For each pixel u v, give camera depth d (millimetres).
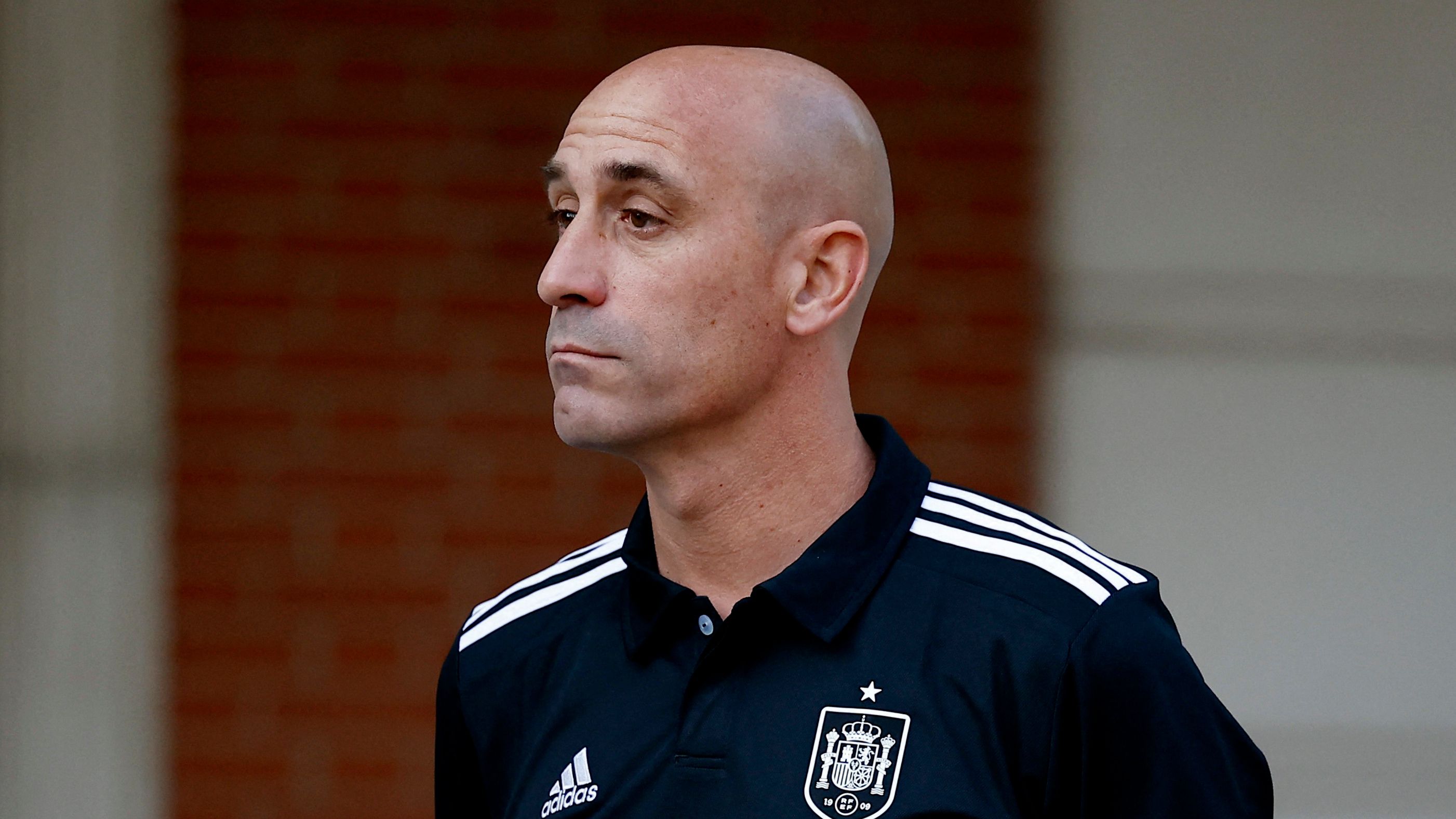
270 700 14938
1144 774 5203
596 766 5566
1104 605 5320
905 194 14680
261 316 14953
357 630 14953
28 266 14836
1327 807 14594
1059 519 14586
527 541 14969
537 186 14992
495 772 6168
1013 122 14648
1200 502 14555
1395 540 14508
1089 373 14578
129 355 14906
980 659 5254
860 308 5816
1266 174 14422
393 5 14938
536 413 15000
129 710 14938
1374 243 14414
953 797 5035
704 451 5566
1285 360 14508
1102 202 14539
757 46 14805
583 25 14914
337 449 14984
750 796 5211
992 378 14641
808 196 5559
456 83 14945
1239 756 5469
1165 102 14469
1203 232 14484
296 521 14969
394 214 14961
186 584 14945
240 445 14969
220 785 14914
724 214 5410
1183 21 14430
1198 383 14555
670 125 5414
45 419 14891
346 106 14922
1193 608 14570
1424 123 14367
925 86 14680
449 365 15000
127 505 14938
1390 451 14484
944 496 5902
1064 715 5172
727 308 5414
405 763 14938
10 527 14875
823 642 5387
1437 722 14531
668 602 5609
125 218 14875
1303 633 14562
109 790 14906
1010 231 14648
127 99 14836
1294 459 14531
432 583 14953
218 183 14906
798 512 5668
